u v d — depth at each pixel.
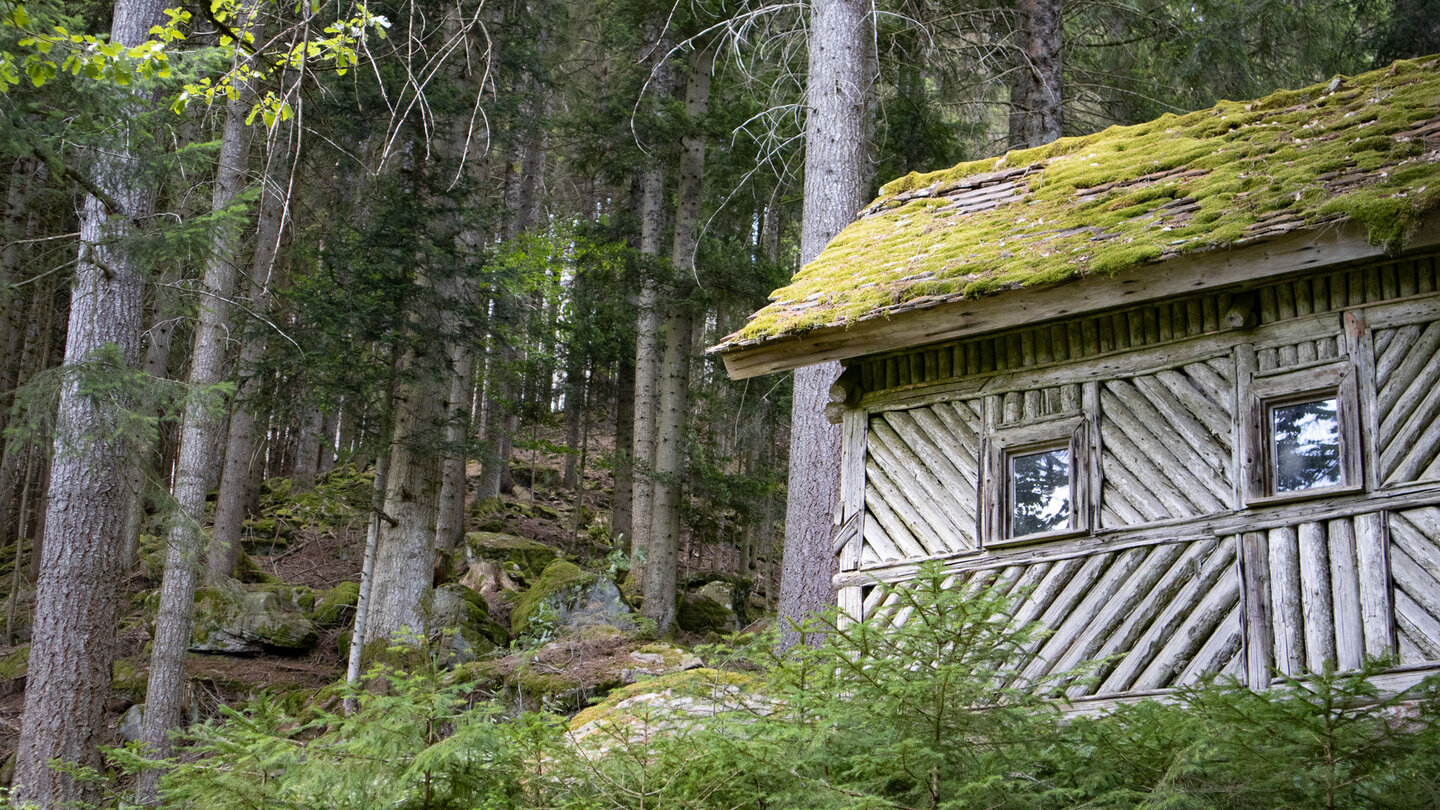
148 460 11.48
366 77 17.30
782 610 10.91
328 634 18.25
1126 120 17.95
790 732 4.61
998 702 4.92
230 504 19.34
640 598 20.20
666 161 20.69
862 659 4.84
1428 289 6.50
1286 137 8.10
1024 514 7.74
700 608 20.88
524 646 15.48
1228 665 6.54
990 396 8.04
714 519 22.89
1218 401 7.10
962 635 4.64
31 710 10.53
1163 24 16.98
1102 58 18.20
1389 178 6.48
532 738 4.91
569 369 24.69
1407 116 7.45
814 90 12.44
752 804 4.71
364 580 16.34
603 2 22.06
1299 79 17.14
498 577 20.44
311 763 4.40
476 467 32.38
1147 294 7.01
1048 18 15.70
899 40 17.16
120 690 15.30
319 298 16.23
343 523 23.47
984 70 16.33
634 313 21.44
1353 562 6.30
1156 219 7.45
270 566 21.92
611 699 5.73
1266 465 6.83
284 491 26.73
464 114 19.06
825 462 11.12
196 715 15.04
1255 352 7.05
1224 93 16.34
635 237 24.95
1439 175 6.19
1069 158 9.64
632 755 5.02
